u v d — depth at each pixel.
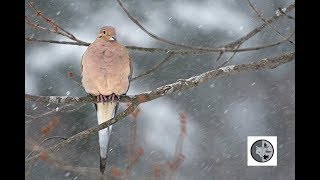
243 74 15.86
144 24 15.67
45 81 14.59
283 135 15.49
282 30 14.66
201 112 15.61
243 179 15.03
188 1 16.12
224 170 15.15
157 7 15.91
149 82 15.03
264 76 15.83
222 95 15.74
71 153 13.65
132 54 15.16
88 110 13.84
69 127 13.55
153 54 15.20
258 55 15.12
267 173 15.02
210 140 15.38
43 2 14.79
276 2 14.86
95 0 15.42
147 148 13.84
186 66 15.20
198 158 15.20
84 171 7.53
